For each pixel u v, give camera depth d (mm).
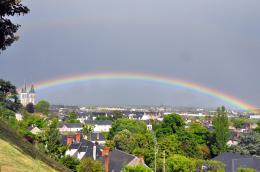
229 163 85875
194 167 77312
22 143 24141
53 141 73688
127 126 145625
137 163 79250
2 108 91188
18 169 15656
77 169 64375
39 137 73312
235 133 173250
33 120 158125
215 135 123500
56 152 73312
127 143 110062
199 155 108062
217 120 123125
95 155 93625
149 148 101250
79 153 105750
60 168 22047
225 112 123688
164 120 123938
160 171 82875
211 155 123000
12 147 19594
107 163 76750
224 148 120062
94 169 64562
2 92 80125
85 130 164625
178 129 120500
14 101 104125
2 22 19109
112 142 111938
